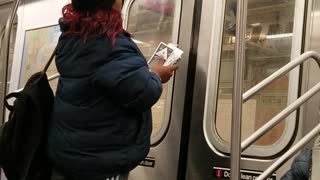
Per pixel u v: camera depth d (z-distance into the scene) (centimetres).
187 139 252
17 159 176
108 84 161
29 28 389
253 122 229
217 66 245
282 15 229
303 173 160
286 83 220
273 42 231
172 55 205
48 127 178
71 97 170
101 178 165
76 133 166
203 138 243
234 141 142
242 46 146
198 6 261
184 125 255
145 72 164
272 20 233
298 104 161
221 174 232
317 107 205
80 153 164
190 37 260
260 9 238
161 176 261
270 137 218
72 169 166
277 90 223
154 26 286
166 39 278
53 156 171
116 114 166
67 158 166
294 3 225
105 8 169
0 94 231
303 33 219
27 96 176
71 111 168
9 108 192
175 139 258
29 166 172
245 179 220
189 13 264
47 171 178
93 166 163
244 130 231
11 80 395
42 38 375
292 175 165
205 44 252
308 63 213
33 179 174
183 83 259
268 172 153
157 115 270
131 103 162
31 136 175
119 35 169
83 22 170
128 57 164
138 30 296
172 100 262
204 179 239
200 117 246
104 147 165
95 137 164
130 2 302
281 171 206
